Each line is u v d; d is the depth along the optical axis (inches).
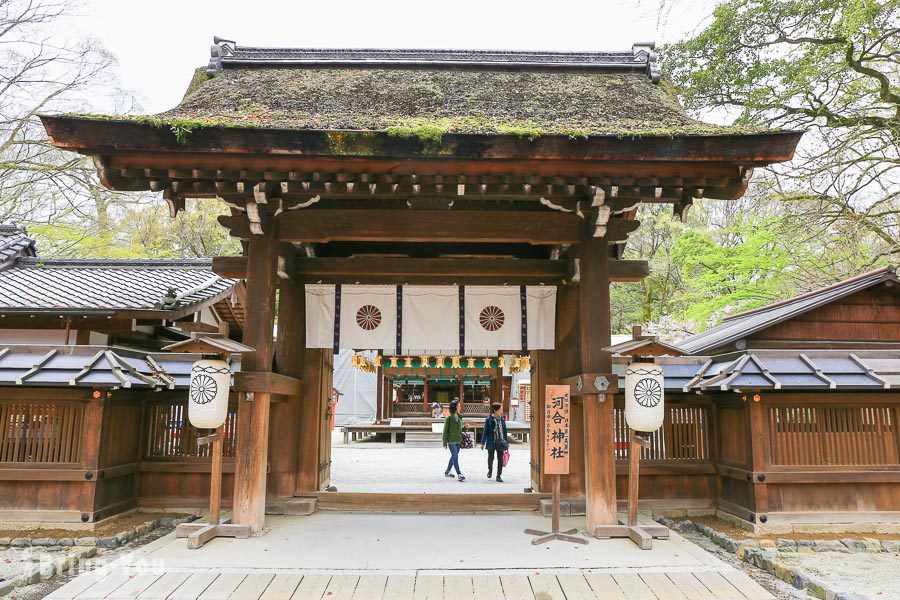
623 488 285.0
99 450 248.1
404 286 277.6
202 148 195.3
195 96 257.0
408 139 194.5
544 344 274.1
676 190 226.5
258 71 288.2
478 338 273.6
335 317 275.7
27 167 582.6
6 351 256.5
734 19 444.8
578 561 190.4
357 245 310.2
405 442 746.8
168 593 160.2
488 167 205.5
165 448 285.1
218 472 223.1
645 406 212.4
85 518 243.1
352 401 1070.4
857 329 338.3
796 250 570.9
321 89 263.6
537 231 238.1
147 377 255.8
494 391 898.1
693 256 722.2
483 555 197.8
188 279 463.5
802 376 253.3
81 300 393.7
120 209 844.6
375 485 370.9
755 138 195.8
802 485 256.7
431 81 277.1
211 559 189.8
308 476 279.1
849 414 263.1
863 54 424.8
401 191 221.6
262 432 226.2
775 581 197.3
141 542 240.4
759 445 254.7
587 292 233.0
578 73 288.2
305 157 199.2
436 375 885.8
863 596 168.1
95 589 163.0
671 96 273.1
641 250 1044.5
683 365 293.0
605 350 225.8
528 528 237.0
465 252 309.4
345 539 218.2
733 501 272.4
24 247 478.6
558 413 226.7
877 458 260.1
